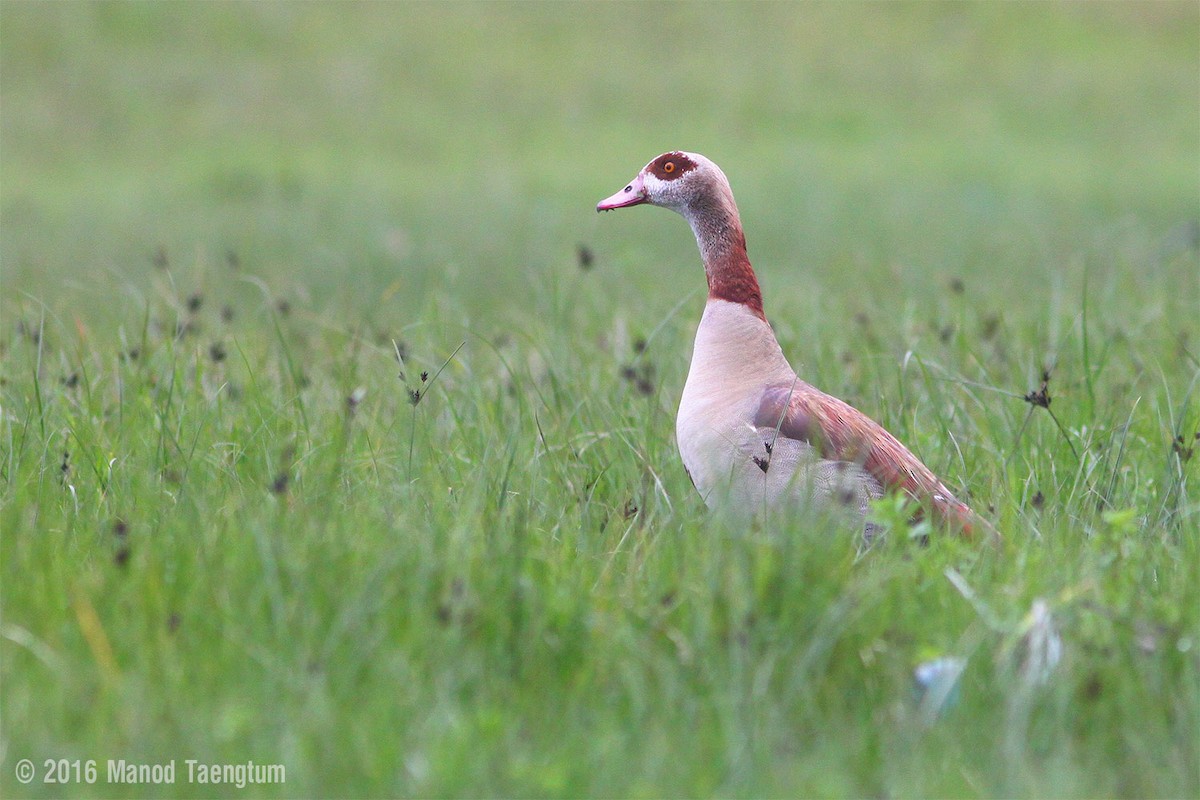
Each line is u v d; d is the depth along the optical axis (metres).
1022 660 8.36
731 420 11.15
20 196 39.75
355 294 23.58
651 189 11.97
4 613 8.55
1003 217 34.53
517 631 8.47
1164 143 48.00
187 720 7.64
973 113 53.06
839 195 39.22
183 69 55.28
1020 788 7.33
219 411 13.17
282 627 8.30
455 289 23.73
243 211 36.69
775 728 7.67
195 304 15.00
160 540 9.59
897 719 7.99
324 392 14.47
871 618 8.70
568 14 65.12
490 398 14.46
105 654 8.15
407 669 8.02
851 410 11.19
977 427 13.42
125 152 46.53
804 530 9.70
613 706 8.08
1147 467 12.46
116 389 13.97
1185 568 9.63
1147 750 7.73
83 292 22.66
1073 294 20.22
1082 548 9.98
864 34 63.38
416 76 56.66
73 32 57.03
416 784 7.21
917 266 26.17
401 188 41.22
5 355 15.84
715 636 8.38
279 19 61.31
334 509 10.21
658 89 55.94
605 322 18.66
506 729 7.64
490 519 10.14
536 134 50.22
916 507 10.47
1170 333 16.59
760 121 52.25
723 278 11.70
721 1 67.12
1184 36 62.97
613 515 10.99
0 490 11.34
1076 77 57.66
